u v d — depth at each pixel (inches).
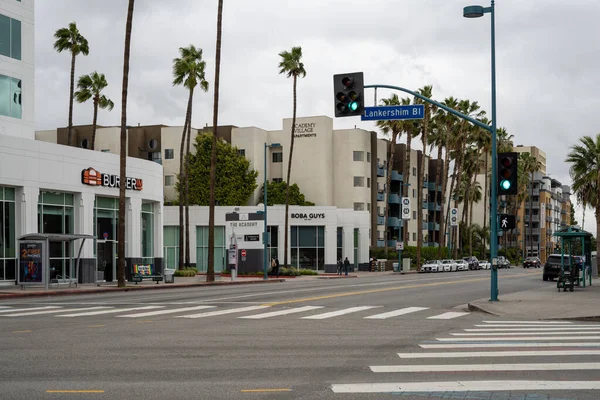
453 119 3334.2
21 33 1557.6
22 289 1269.7
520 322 717.9
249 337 569.6
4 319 743.7
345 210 3026.6
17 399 317.7
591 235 1519.4
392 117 927.0
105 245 1686.8
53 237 1294.3
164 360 438.0
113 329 633.6
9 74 1518.2
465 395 325.7
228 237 2362.2
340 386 348.8
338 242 3006.9
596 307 857.5
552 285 1584.6
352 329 639.8
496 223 960.9
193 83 2374.5
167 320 730.8
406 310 880.3
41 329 634.2
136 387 346.9
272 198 3280.0
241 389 341.7
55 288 1332.4
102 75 2492.6
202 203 3260.3
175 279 2015.3
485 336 574.2
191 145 3376.0
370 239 3474.4
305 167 3346.5
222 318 757.3
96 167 1626.5
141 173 1803.6
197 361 434.0
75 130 3513.8
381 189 3646.7
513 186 923.4
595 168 1948.8
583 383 353.7
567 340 539.2
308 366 414.0
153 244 1908.2
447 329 639.8
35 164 1439.5
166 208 2829.7
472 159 4015.8
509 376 374.9
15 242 1403.8
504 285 1598.2
